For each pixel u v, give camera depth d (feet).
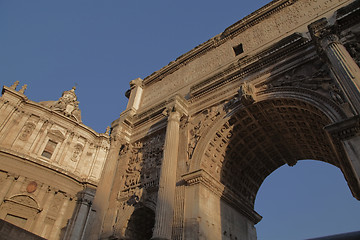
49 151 126.21
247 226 57.21
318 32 41.98
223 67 62.85
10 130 117.80
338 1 51.21
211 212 46.60
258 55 54.13
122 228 51.47
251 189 63.41
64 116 136.36
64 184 122.11
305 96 43.11
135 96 78.69
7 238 35.68
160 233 40.70
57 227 112.57
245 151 57.98
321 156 58.34
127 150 66.64
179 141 55.88
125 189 58.90
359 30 41.60
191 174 47.62
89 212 121.08
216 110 54.85
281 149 60.59
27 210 107.24
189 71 71.77
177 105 57.41
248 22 65.21
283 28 57.31
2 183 106.11
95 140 145.18
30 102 127.65
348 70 35.17
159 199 44.62
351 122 32.37
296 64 47.26
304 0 57.62
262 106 49.65
